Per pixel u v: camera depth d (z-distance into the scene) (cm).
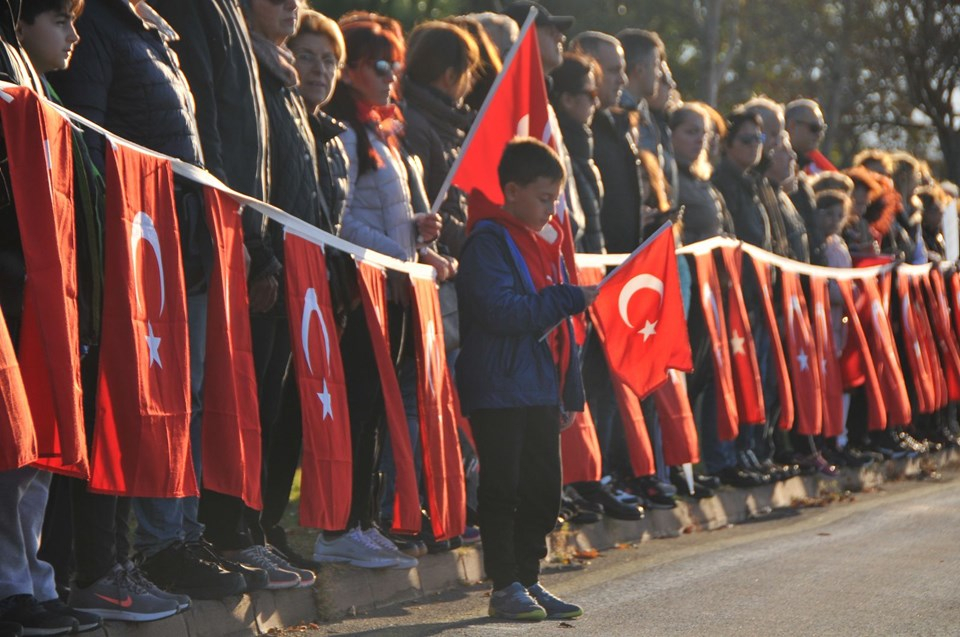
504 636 1402
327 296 1502
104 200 1170
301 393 1438
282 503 1584
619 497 2159
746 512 2488
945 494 2781
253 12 1510
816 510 2559
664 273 1727
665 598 1609
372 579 1600
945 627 1451
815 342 2756
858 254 3228
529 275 1552
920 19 6925
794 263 2702
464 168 1798
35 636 1108
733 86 8775
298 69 1620
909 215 3609
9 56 1083
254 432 1345
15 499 1099
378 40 1694
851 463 2961
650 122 2495
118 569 1248
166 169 1246
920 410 3291
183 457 1228
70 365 1060
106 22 1262
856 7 7394
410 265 1652
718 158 2853
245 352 1344
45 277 1055
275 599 1443
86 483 1210
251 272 1414
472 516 1912
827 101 8306
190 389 1309
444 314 1817
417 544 1712
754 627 1442
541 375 1534
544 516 1552
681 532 2264
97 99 1244
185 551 1359
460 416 1770
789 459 2800
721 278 2491
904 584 1695
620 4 9031
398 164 1733
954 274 3641
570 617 1505
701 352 2442
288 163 1505
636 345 1730
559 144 1934
